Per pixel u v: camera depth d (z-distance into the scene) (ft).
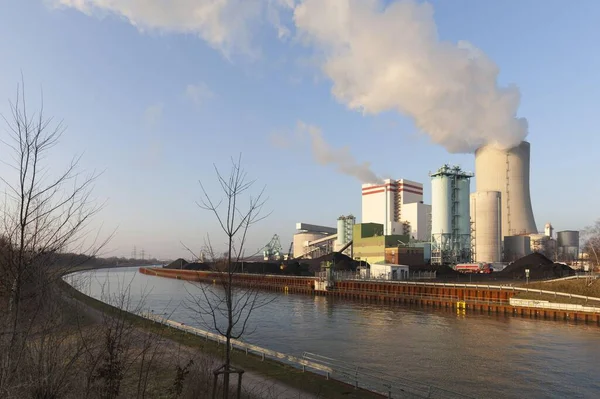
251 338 157.69
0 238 28.02
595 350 135.85
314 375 85.15
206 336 116.78
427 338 158.51
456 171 519.60
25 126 43.70
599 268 365.61
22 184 28.43
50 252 29.04
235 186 39.47
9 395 25.91
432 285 281.95
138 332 68.08
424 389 94.12
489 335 164.04
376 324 194.70
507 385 100.53
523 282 326.03
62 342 33.45
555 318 204.54
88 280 59.72
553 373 110.01
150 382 63.98
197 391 58.70
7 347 26.63
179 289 399.44
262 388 75.15
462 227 516.32
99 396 36.06
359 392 74.49
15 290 27.09
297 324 193.47
